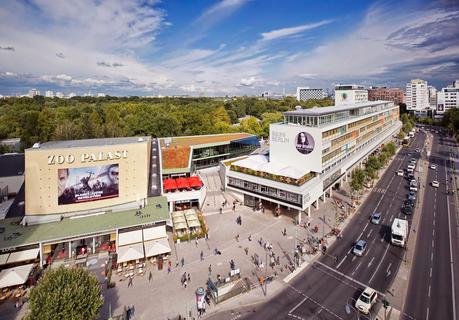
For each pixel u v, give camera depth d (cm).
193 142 10888
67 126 12925
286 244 6066
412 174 10681
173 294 4597
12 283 4488
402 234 5825
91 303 3531
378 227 6775
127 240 5591
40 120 14162
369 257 5541
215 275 5066
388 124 16362
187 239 6300
